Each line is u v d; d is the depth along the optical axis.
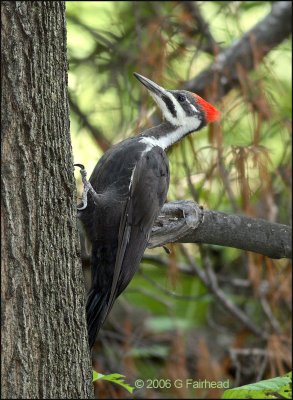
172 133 9.86
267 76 12.54
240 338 13.15
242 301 14.41
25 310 5.84
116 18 13.68
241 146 10.40
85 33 13.92
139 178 8.41
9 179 5.82
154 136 9.73
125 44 13.27
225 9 13.30
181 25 12.23
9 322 5.76
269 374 13.26
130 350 12.73
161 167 8.71
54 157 6.07
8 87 5.85
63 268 6.11
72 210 6.21
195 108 10.02
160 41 11.54
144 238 8.32
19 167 5.87
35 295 5.90
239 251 14.40
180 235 8.63
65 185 6.15
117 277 7.77
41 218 5.96
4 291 5.75
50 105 6.05
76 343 6.17
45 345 5.94
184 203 8.77
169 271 12.03
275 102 11.53
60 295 6.07
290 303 12.06
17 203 5.85
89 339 7.51
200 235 8.84
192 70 13.30
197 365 12.95
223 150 11.07
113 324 13.35
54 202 6.06
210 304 14.36
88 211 8.17
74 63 13.34
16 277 5.81
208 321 14.02
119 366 12.74
